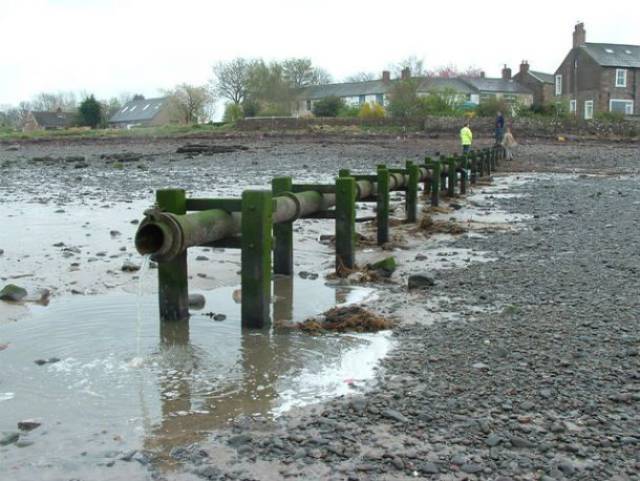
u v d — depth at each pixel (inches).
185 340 226.4
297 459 145.9
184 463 144.8
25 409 171.9
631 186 796.0
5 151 1649.9
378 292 294.2
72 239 412.2
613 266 336.8
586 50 2571.4
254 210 235.3
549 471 140.2
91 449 151.0
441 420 163.5
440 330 236.2
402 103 2187.5
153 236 213.5
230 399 178.5
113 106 4702.3
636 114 2431.1
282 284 308.8
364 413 168.4
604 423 161.5
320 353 214.1
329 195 343.3
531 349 213.2
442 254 378.0
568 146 1657.2
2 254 362.9
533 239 423.2
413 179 495.8
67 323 243.1
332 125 2126.0
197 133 2055.9
